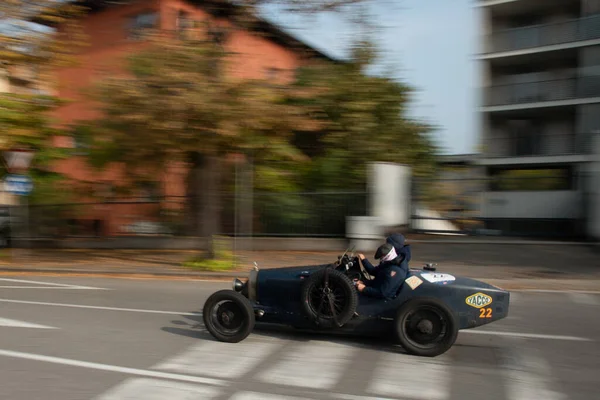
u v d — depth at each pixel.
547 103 25.78
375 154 18.03
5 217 21.69
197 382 5.58
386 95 17.67
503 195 18.02
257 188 18.06
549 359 6.43
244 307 7.08
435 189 17.17
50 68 16.14
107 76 13.37
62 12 15.69
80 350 6.77
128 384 5.50
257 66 14.59
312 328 7.11
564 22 25.73
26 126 16.23
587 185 16.78
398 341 6.59
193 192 17.97
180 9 14.36
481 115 27.42
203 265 14.10
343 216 17.59
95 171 17.00
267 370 5.99
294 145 18.03
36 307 9.58
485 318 6.71
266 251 17.42
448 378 5.73
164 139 12.73
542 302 9.86
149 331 7.82
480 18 27.61
